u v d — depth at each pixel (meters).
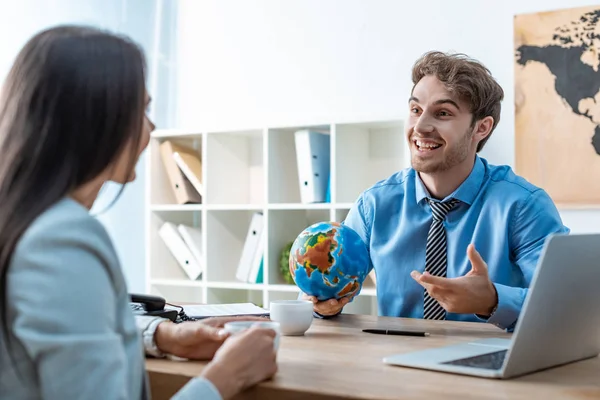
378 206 2.06
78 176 0.86
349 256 1.63
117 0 3.38
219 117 3.58
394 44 3.19
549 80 2.89
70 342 0.76
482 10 3.02
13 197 0.82
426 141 1.89
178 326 1.17
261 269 3.22
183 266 3.39
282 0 3.44
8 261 0.80
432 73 1.90
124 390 0.79
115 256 0.85
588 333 1.19
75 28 0.91
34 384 0.80
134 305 1.46
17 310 0.77
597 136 2.82
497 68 2.99
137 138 0.91
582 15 2.85
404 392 0.94
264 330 1.02
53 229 0.79
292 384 0.99
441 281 1.47
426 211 1.98
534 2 2.93
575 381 1.03
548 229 1.86
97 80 0.86
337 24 3.32
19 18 3.01
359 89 3.26
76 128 0.85
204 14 3.63
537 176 2.90
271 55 3.47
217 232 3.33
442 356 1.16
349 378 1.03
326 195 3.09
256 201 3.48
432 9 3.11
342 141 3.03
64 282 0.78
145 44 3.52
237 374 0.95
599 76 2.82
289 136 3.27
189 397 0.89
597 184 2.81
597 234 1.10
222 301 3.38
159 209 3.37
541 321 1.04
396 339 1.39
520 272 1.92
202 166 3.32
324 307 1.67
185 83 3.67
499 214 1.89
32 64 0.86
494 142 2.99
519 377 1.05
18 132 0.84
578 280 1.08
